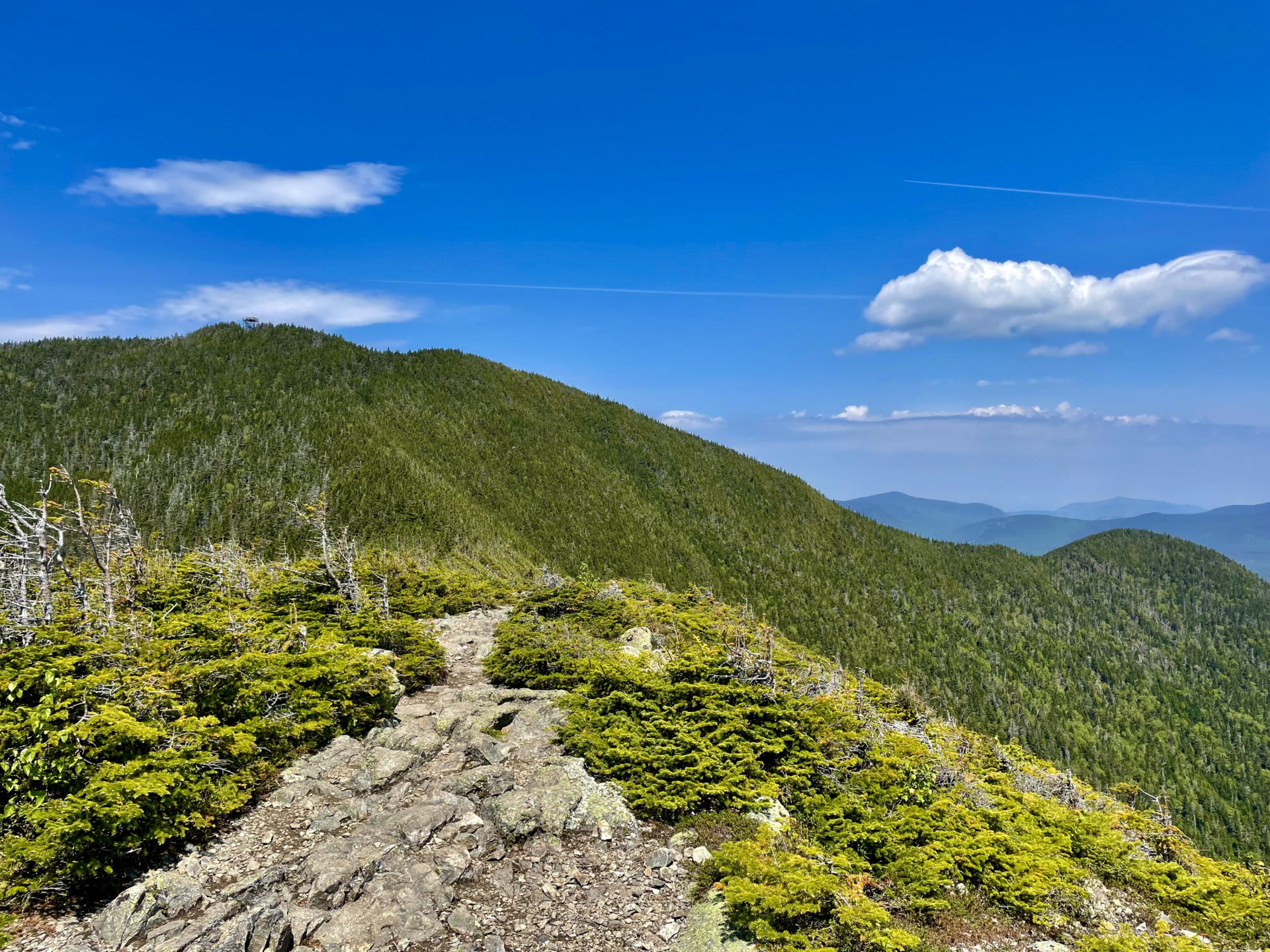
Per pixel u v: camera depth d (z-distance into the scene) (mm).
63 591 16438
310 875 8484
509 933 8195
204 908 7852
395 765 11805
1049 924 9352
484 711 15234
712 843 10195
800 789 11711
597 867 9672
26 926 7199
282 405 192750
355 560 28797
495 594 34688
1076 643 193625
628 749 11914
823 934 7926
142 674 10391
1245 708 171625
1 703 8852
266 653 13719
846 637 175000
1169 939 9102
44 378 193500
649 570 179750
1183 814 124500
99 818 7688
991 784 14016
